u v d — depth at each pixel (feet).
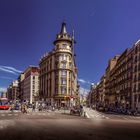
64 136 52.47
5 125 71.87
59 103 321.11
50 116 122.52
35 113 151.74
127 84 258.78
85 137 52.11
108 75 413.59
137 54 228.02
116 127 75.31
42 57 411.75
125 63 272.10
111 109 228.63
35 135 52.75
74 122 88.02
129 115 162.61
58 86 324.19
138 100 218.79
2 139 47.55
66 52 327.26
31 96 514.27
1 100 210.18
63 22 337.31
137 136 56.24
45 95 364.58
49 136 51.88
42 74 394.11
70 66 331.16
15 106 197.88
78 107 152.46
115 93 322.14
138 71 223.51
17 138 48.78
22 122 82.48
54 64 338.75
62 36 329.93
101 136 54.34
